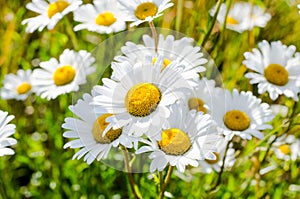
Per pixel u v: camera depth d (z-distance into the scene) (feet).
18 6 1.89
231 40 1.72
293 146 1.58
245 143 1.57
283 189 1.62
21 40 1.89
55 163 1.72
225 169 1.53
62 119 1.75
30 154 1.76
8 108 1.84
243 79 1.63
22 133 1.81
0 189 1.61
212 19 1.49
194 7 1.66
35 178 1.74
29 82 1.83
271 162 1.61
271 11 1.76
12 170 1.77
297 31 1.75
